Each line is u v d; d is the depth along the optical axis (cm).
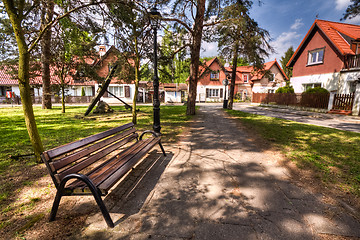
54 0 423
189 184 313
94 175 248
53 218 221
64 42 664
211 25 1194
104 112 1361
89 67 1174
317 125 880
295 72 2075
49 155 207
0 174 340
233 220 223
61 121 969
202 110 1638
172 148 515
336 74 1570
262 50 1308
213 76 3509
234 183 316
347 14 784
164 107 2012
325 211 241
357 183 310
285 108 1852
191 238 194
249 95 3769
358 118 1112
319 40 1738
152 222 220
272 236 197
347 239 194
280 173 354
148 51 812
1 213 233
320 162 401
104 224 216
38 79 2450
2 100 2595
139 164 400
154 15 544
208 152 479
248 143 559
